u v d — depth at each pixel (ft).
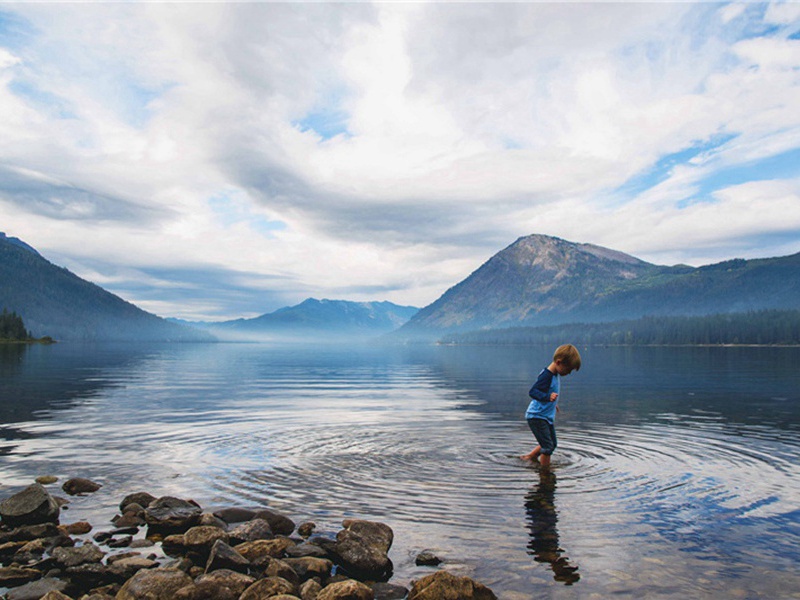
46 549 20.01
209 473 30.09
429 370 159.02
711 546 19.06
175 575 16.62
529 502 24.34
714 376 121.90
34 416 52.49
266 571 17.60
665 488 26.48
